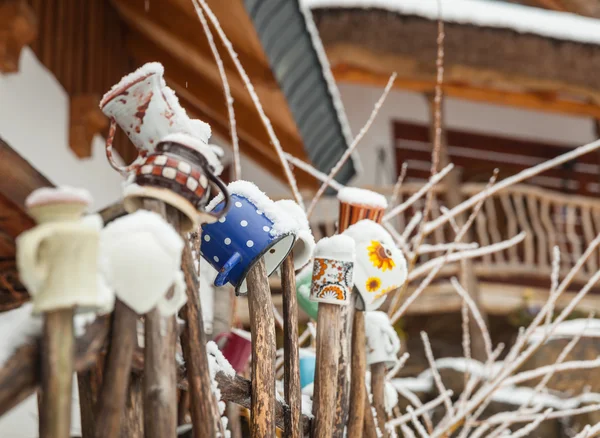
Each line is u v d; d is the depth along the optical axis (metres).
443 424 2.71
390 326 1.82
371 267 1.59
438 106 2.72
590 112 9.39
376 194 1.72
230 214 1.36
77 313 0.87
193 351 1.13
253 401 1.32
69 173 3.94
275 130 5.02
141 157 1.10
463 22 7.50
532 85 7.89
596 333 2.74
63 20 4.13
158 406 0.96
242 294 1.50
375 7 7.13
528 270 8.33
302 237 1.45
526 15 7.85
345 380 1.52
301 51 3.90
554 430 5.75
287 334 1.47
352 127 9.45
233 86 4.38
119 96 1.13
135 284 0.89
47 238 0.82
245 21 3.39
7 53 3.22
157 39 4.73
